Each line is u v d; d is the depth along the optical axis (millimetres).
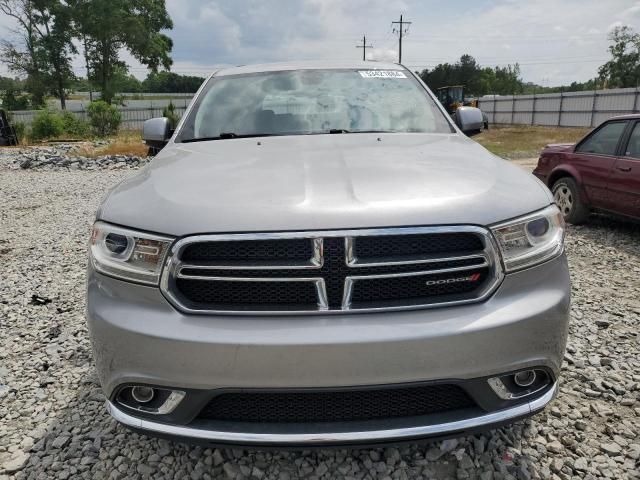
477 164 2139
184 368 1637
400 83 3266
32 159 14844
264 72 3369
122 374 1720
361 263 1639
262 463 2092
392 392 1693
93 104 29828
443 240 1701
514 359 1693
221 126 2924
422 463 2080
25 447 2250
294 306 1658
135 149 17312
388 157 2199
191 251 1687
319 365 1599
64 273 4684
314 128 2855
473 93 88312
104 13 51844
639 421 2338
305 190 1800
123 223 1778
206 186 1902
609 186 5777
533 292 1762
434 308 1669
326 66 3414
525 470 2018
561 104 34188
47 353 3102
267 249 1664
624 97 29656
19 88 55031
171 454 2160
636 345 3082
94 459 2158
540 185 2027
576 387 2609
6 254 5469
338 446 1670
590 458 2102
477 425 1707
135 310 1710
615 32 59062
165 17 58188
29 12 50031
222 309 1666
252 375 1616
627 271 4586
